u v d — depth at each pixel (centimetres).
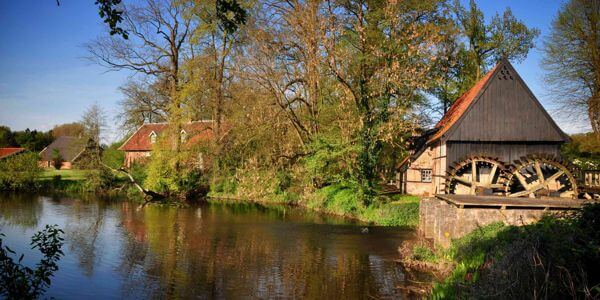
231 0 773
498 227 1284
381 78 2455
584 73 2898
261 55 2759
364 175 2505
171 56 3725
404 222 2241
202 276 1354
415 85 2486
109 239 1886
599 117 2811
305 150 2845
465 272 1048
